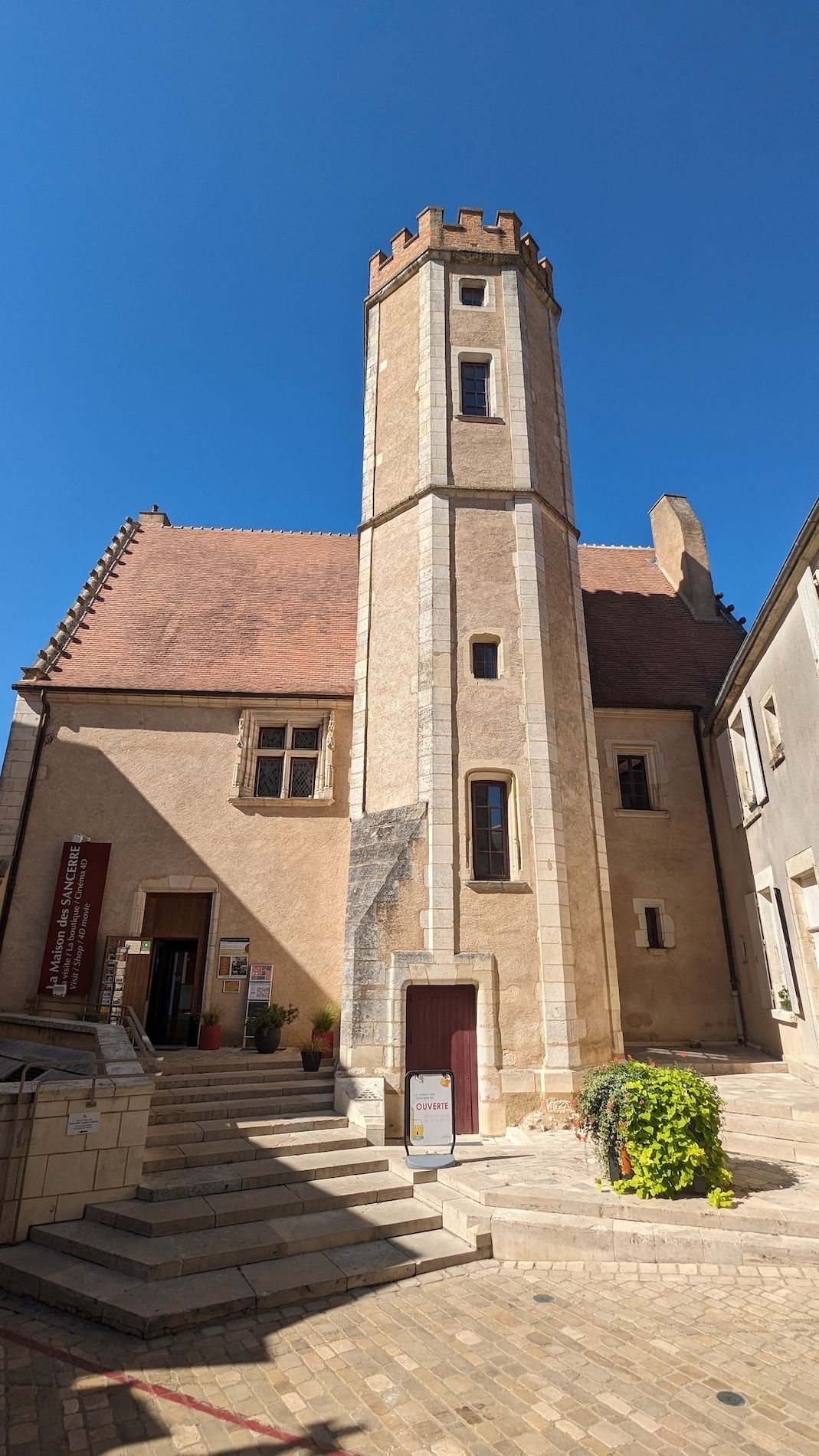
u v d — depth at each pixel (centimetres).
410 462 1484
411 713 1292
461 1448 441
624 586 2130
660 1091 785
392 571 1432
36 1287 641
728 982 1526
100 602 1822
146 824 1484
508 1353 543
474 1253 714
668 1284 657
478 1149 971
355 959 1103
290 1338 570
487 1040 1082
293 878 1466
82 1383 511
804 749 1080
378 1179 867
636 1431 454
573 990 1131
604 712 1672
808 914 1157
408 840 1173
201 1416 475
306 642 1741
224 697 1555
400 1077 1056
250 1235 714
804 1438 445
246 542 2133
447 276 1577
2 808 1462
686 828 1622
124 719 1554
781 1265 671
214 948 1415
